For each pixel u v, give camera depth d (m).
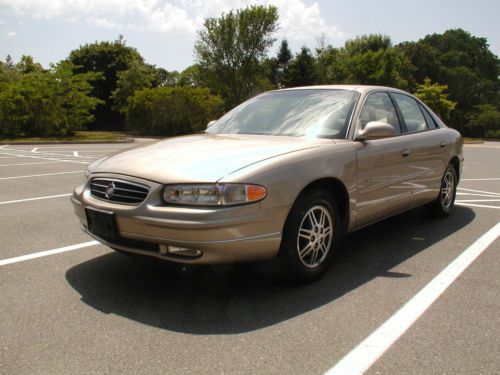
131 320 2.78
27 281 3.42
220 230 2.75
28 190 7.51
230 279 3.45
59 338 2.56
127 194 3.04
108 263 3.83
